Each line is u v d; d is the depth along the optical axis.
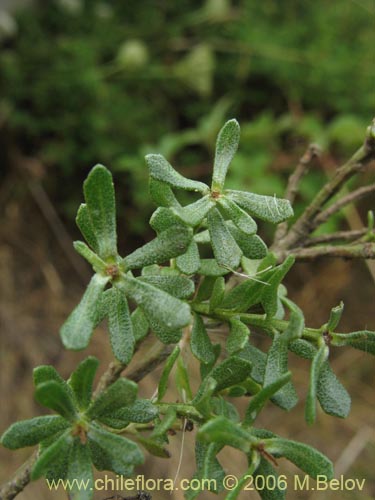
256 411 0.10
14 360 0.41
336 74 0.46
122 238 0.44
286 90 0.46
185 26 0.49
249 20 0.48
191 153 0.44
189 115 0.46
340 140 0.43
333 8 0.49
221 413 0.12
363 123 0.45
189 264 0.11
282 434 0.41
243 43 0.47
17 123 0.42
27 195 0.45
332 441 0.41
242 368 0.11
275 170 0.43
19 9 0.47
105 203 0.10
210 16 0.48
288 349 0.11
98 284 0.10
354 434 0.41
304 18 0.50
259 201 0.11
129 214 0.43
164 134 0.44
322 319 0.45
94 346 0.42
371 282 0.47
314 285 0.46
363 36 0.48
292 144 0.44
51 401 0.10
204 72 0.45
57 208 0.45
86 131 0.43
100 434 0.10
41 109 0.43
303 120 0.44
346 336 0.11
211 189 0.11
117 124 0.43
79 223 0.11
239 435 0.10
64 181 0.44
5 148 0.44
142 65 0.45
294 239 0.17
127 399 0.10
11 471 0.36
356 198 0.17
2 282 0.43
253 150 0.43
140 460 0.10
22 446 0.10
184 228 0.10
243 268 0.14
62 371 0.41
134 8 0.50
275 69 0.46
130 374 0.15
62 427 0.10
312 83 0.46
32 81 0.43
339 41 0.47
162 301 0.10
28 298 0.43
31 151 0.44
